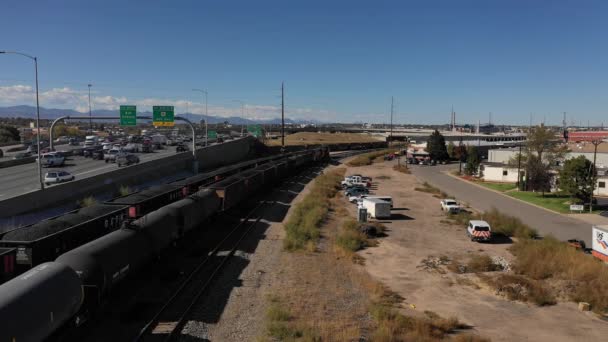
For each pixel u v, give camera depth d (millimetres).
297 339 17219
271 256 29469
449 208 50938
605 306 23812
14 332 11852
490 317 22250
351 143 184375
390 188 74375
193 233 31984
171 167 69750
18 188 48875
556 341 19828
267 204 49719
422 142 154000
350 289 24500
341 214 48188
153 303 19875
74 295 14711
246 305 20797
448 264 31188
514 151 97188
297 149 146750
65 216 22875
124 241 19547
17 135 126188
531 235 40812
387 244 36531
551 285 26984
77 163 75438
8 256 16031
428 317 21672
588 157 81812
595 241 32500
